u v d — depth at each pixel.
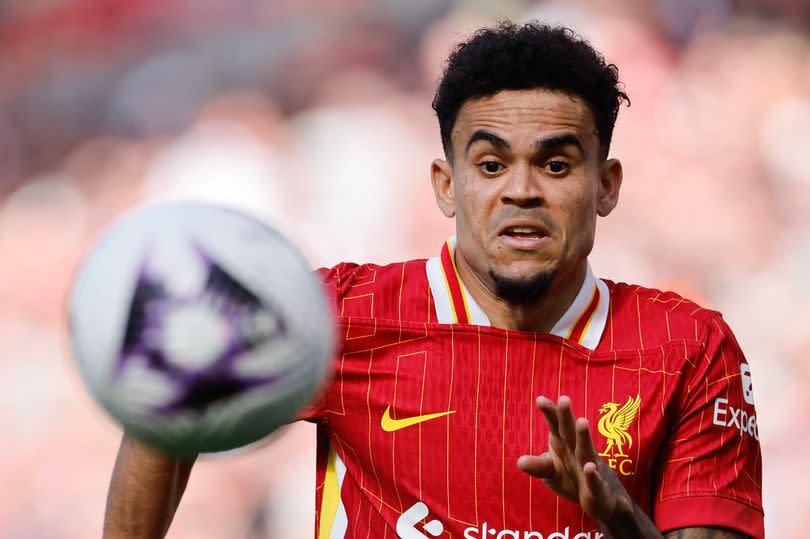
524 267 8.73
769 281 33.78
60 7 43.34
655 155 35.56
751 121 36.16
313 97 40.03
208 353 6.35
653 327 9.33
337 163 37.41
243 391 6.45
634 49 36.91
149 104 41.22
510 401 9.07
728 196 35.03
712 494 8.93
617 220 34.78
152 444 6.73
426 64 39.78
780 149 35.88
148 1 42.69
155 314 6.38
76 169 41.03
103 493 32.44
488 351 9.15
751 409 9.42
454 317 9.32
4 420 33.66
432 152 37.81
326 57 40.66
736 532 8.94
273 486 29.80
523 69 8.69
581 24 37.91
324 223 36.66
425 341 9.23
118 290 6.49
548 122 8.66
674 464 9.03
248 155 38.66
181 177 38.59
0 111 42.25
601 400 9.02
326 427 9.41
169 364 6.35
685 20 37.81
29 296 37.47
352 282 9.68
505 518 8.93
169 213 6.78
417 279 9.59
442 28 40.06
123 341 6.41
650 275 34.31
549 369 9.09
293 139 38.94
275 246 6.76
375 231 36.31
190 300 6.39
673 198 34.94
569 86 8.73
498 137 8.68
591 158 8.88
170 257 6.49
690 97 36.53
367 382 9.21
